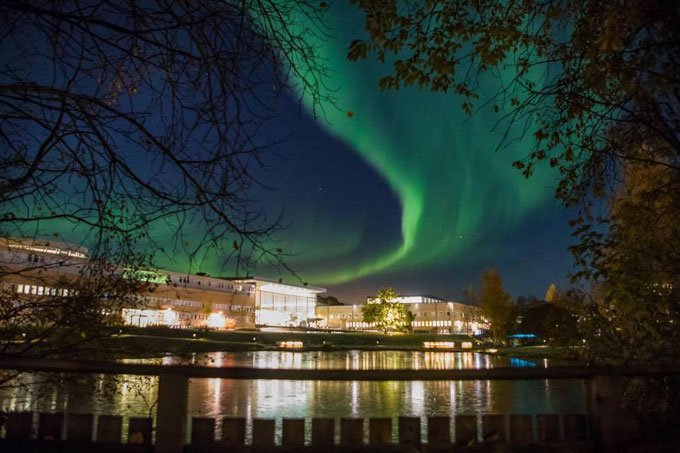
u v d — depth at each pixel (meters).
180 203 4.72
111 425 5.21
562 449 5.05
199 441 5.08
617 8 5.61
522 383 34.56
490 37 6.55
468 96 6.86
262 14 4.51
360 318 189.38
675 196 7.37
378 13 6.11
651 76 5.96
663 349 8.20
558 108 6.96
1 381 6.78
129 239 5.49
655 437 5.25
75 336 6.74
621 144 7.27
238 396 28.55
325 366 54.62
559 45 6.84
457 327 170.88
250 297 133.38
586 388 5.26
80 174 5.05
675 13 5.41
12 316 6.03
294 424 5.15
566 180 7.60
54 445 5.14
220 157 4.61
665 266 7.65
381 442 5.16
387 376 4.82
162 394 4.86
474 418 5.23
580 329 9.80
